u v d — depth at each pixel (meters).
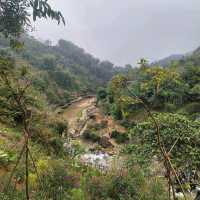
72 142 16.45
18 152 10.06
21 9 4.02
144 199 8.25
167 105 33.38
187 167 9.46
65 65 122.69
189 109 38.44
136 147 10.74
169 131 9.77
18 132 13.27
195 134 9.74
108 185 8.88
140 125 10.65
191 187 9.46
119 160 11.16
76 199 8.01
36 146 12.50
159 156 9.70
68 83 92.25
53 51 135.50
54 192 7.78
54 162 9.77
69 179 8.82
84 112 54.97
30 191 7.34
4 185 6.91
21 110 4.14
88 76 128.25
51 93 61.22
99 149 26.39
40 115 15.51
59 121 18.59
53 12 3.88
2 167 8.50
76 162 12.07
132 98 4.05
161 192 8.50
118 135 35.72
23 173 8.22
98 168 11.94
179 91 39.56
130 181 8.88
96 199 8.56
